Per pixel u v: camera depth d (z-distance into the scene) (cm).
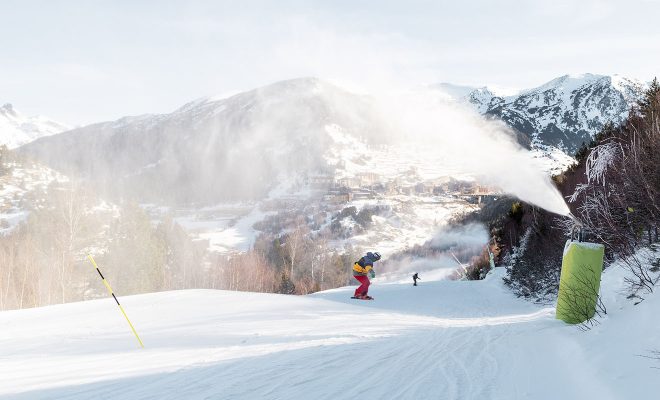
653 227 742
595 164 856
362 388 416
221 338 809
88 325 1141
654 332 438
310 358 555
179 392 408
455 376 457
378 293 2458
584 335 545
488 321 1161
